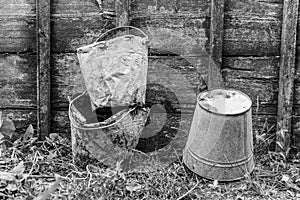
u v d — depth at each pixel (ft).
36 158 10.23
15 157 10.23
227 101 9.87
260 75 10.59
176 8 10.43
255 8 10.41
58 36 10.51
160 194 9.45
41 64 10.48
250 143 9.93
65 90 10.66
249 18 10.44
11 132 10.61
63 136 10.77
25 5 10.43
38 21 10.36
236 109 9.72
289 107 10.53
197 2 10.40
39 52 10.45
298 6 10.32
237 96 10.00
